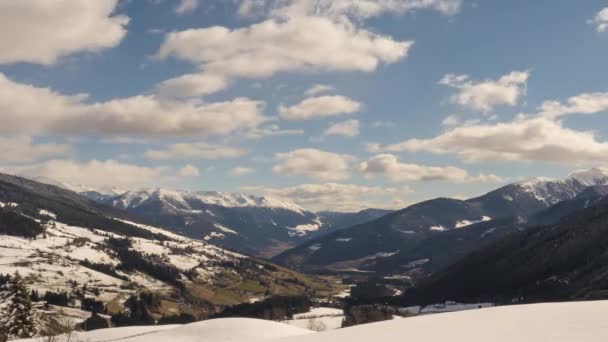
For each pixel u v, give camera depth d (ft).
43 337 222.69
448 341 72.13
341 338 87.56
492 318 90.12
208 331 225.15
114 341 240.53
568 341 63.57
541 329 73.36
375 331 90.68
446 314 105.40
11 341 223.71
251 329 224.74
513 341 67.51
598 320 74.90
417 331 84.58
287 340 96.27
